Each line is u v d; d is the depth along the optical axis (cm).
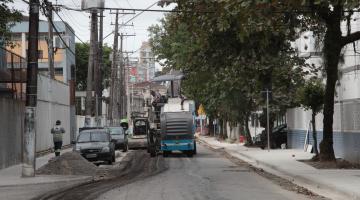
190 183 2356
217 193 1989
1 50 3312
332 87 2972
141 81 19238
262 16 2298
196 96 5934
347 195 1944
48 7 3600
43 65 7794
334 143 3572
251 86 4400
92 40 4444
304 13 2853
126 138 5512
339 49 2928
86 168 2881
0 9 2864
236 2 1967
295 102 4203
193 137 4519
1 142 3095
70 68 7506
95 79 4831
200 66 3491
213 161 3888
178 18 2866
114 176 2773
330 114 3005
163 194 1964
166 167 3344
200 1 2681
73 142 3650
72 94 6275
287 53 3759
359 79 3319
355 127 3139
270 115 4891
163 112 4562
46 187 2297
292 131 4916
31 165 2658
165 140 4503
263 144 5038
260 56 3278
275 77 4081
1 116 3102
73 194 2017
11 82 3328
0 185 2345
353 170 2747
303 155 3891
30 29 2636
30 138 2653
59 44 6794
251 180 2492
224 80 4025
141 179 2578
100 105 5216
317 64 4394
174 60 5438
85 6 3216
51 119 4866
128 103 13025
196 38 3098
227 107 5288
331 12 2867
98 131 3734
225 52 3219
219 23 2548
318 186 2239
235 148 5347
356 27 3581
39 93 4353
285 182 2409
